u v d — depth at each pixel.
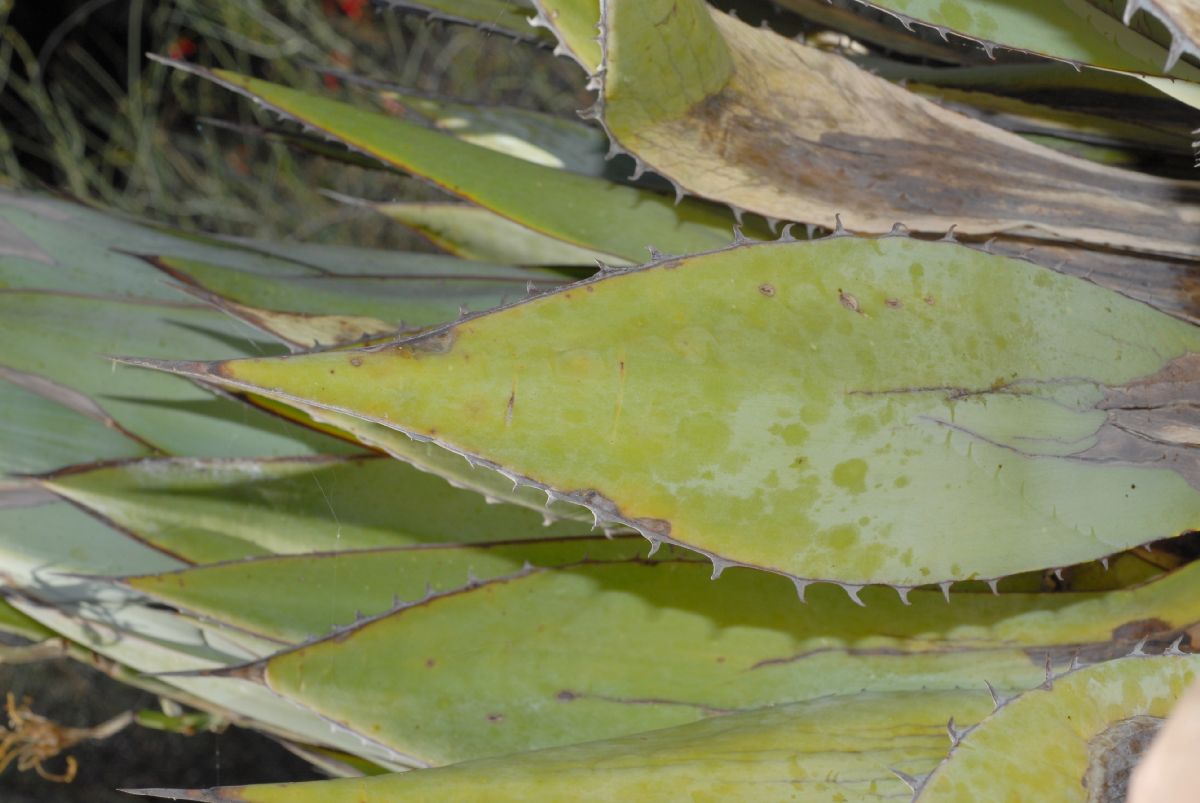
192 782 2.68
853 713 1.18
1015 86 1.35
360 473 1.36
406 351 1.10
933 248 1.17
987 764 1.11
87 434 1.41
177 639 1.40
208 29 3.25
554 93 3.35
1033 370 1.17
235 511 1.37
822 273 1.15
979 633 1.23
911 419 1.15
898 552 1.15
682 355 1.12
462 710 1.23
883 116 1.26
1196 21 1.07
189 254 1.42
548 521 1.22
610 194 1.36
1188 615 1.23
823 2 1.41
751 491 1.13
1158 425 1.18
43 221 1.43
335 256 1.43
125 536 1.38
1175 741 0.98
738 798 1.14
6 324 1.40
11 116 3.36
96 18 3.35
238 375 1.08
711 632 1.24
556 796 1.13
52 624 1.42
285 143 1.56
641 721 1.23
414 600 1.31
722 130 1.23
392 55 3.43
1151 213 1.27
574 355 1.11
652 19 1.17
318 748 1.44
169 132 3.38
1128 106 1.32
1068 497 1.17
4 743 1.53
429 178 1.35
